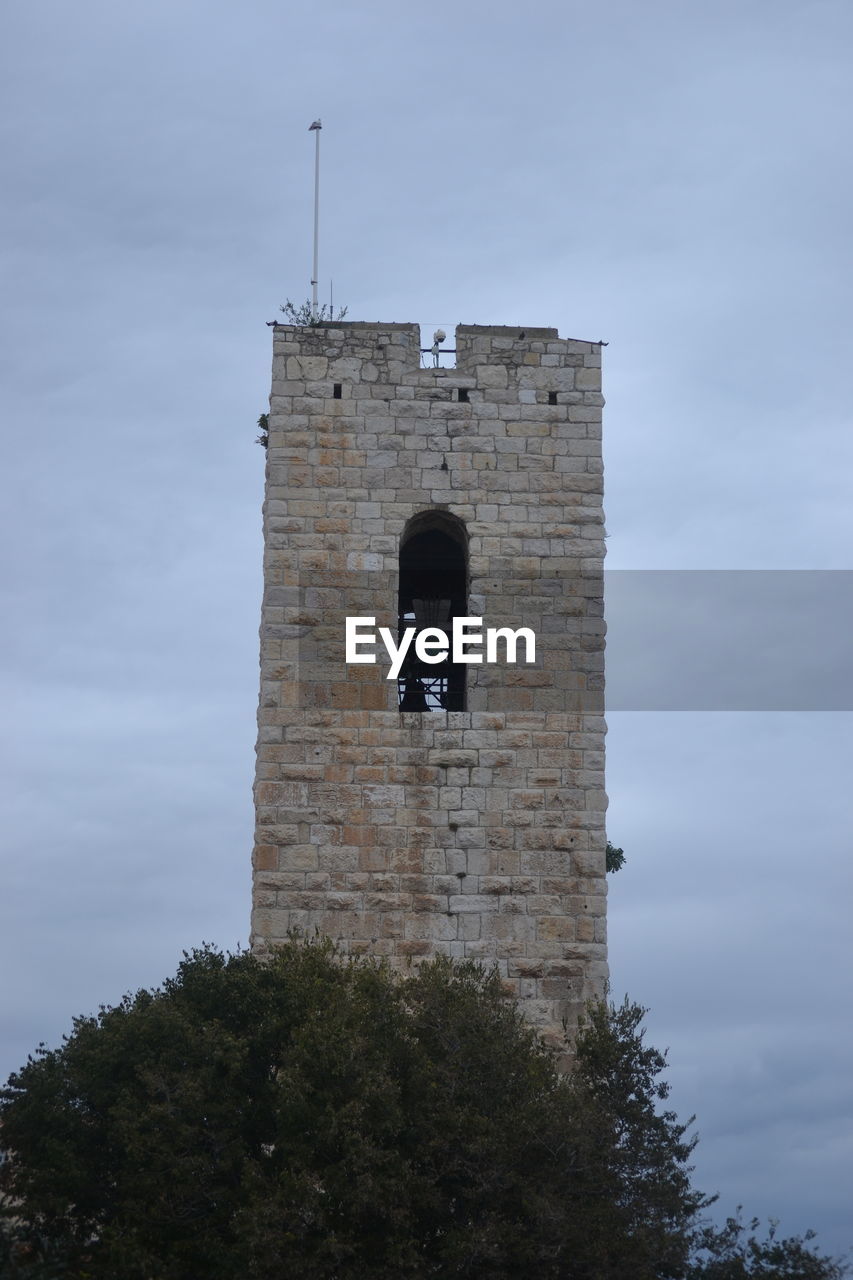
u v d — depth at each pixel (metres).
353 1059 44.19
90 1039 46.47
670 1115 47.06
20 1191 45.16
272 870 51.81
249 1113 45.16
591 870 52.31
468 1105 44.97
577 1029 50.78
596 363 55.50
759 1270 45.81
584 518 54.50
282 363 54.75
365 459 54.34
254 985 46.84
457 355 55.28
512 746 52.91
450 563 56.62
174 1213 44.06
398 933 51.62
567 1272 44.16
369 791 52.41
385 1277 42.53
